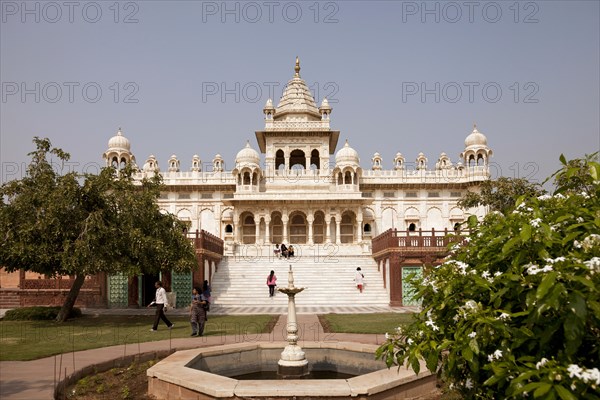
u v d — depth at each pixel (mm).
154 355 11453
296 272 31312
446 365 5488
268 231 45188
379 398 7672
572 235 4453
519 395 4492
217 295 28266
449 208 49469
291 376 10047
